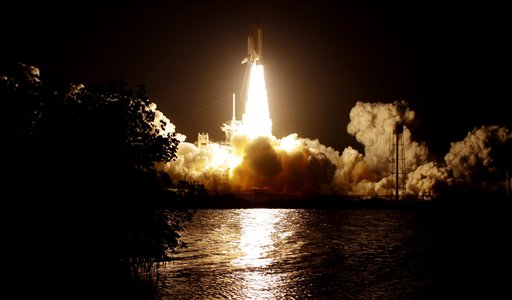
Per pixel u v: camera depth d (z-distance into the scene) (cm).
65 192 2695
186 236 5447
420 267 4128
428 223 7175
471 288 3466
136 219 2903
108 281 2909
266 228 6203
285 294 3206
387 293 3306
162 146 2959
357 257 4509
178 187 2988
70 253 2738
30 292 2634
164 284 3312
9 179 2630
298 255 4522
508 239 5769
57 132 2742
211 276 3584
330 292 3281
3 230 2606
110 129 2812
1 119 2714
